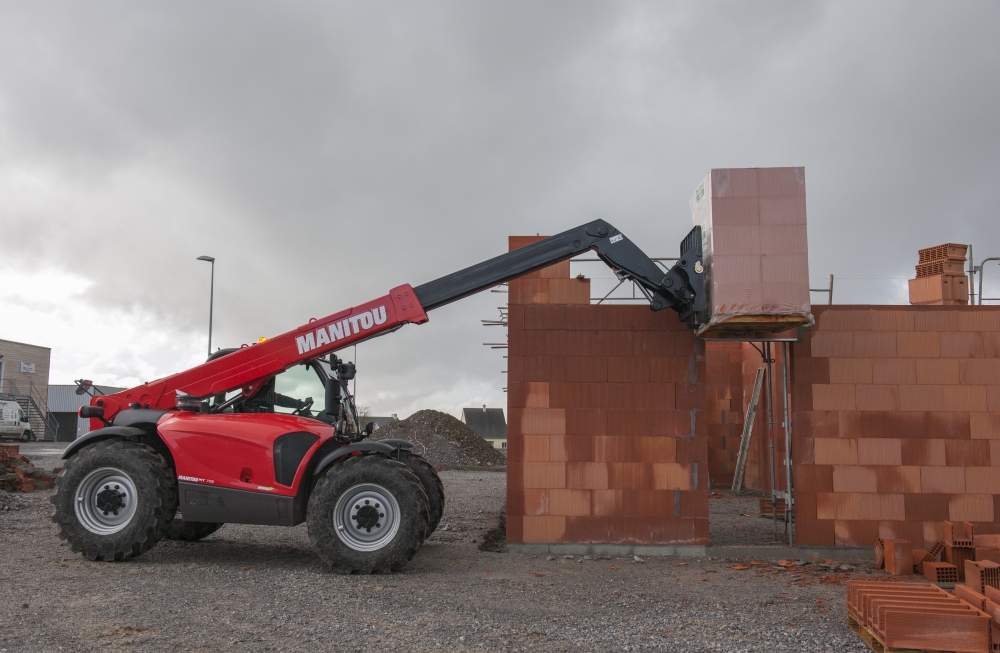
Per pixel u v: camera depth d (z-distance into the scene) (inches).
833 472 320.8
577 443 326.0
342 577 267.6
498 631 199.3
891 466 320.2
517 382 329.1
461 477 776.3
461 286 315.6
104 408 312.3
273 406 322.0
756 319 291.3
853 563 309.9
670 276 306.5
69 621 199.8
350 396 336.8
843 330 325.7
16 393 1611.7
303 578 263.9
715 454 645.9
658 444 324.5
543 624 207.2
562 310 331.6
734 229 295.0
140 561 290.7
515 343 331.3
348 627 201.2
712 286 295.0
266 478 285.3
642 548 321.1
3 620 199.0
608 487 324.2
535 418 327.9
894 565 289.9
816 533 318.7
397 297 316.2
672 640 194.4
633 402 326.3
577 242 314.3
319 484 279.1
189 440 288.8
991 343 324.2
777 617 218.8
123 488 289.0
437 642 189.0
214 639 187.9
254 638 189.8
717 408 651.5
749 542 360.8
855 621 204.4
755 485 607.8
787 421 330.3
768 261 292.8
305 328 315.9
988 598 195.5
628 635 197.8
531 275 334.3
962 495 317.7
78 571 265.6
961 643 179.0
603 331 330.0
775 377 503.5
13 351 1626.5
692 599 240.5
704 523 320.2
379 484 278.5
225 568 280.1
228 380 313.9
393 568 274.1
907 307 326.3
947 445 320.2
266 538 358.3
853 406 323.0
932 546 310.7
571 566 296.5
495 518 441.7
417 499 278.5
